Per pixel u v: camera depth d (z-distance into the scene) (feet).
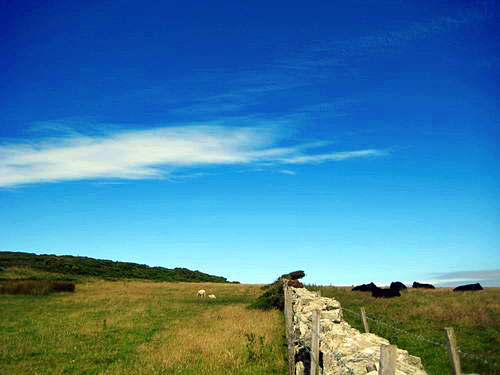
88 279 189.47
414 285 129.59
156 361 42.19
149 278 237.66
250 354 41.73
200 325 64.69
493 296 80.74
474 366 34.35
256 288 152.25
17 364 43.04
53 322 68.80
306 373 31.40
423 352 40.50
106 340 54.85
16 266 200.95
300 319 39.86
